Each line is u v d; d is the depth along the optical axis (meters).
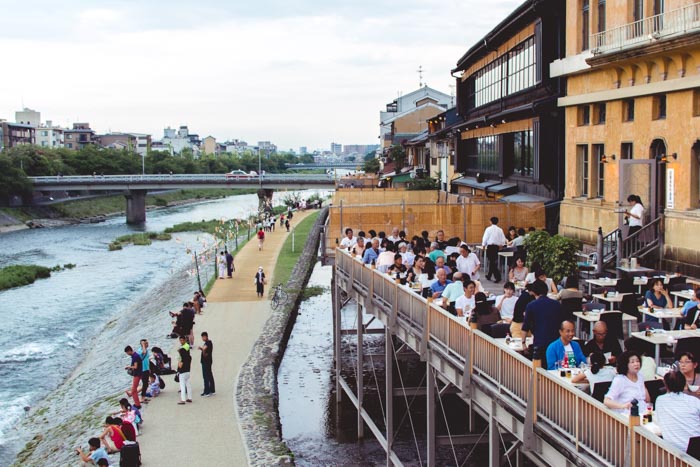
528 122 31.08
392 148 91.56
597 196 24.78
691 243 18.72
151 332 33.59
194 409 21.55
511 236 25.36
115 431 17.75
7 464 21.02
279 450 18.27
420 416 22.19
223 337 30.48
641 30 20.81
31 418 25.39
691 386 9.47
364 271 20.41
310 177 113.81
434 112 100.06
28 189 107.31
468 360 12.08
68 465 18.16
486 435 17.69
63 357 34.47
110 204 129.62
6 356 34.59
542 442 9.67
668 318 14.94
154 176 110.94
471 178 44.59
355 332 29.36
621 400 9.32
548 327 11.58
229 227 82.19
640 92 21.03
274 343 29.20
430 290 16.75
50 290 52.53
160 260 68.38
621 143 22.55
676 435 8.29
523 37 31.42
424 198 43.12
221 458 17.77
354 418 22.48
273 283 43.84
